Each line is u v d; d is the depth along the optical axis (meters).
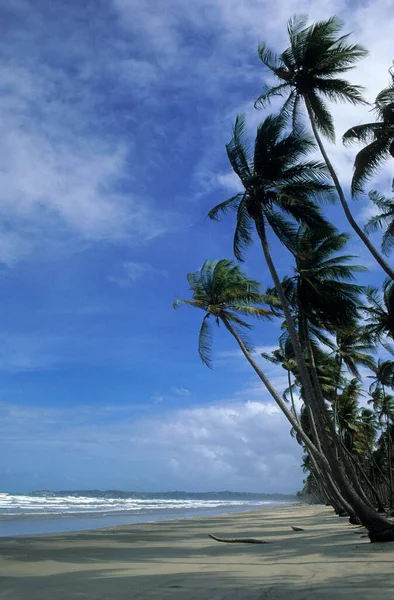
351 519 25.38
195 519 43.53
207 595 7.60
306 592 7.54
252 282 24.88
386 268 15.35
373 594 7.20
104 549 17.70
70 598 7.78
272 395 21.47
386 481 53.09
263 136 19.33
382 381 40.31
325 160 17.06
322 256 22.67
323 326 24.36
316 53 17.42
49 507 69.75
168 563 13.06
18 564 13.31
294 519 40.75
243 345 23.39
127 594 7.99
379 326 27.55
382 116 16.30
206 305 24.88
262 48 18.39
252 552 15.16
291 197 18.78
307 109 17.83
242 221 20.36
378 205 21.31
